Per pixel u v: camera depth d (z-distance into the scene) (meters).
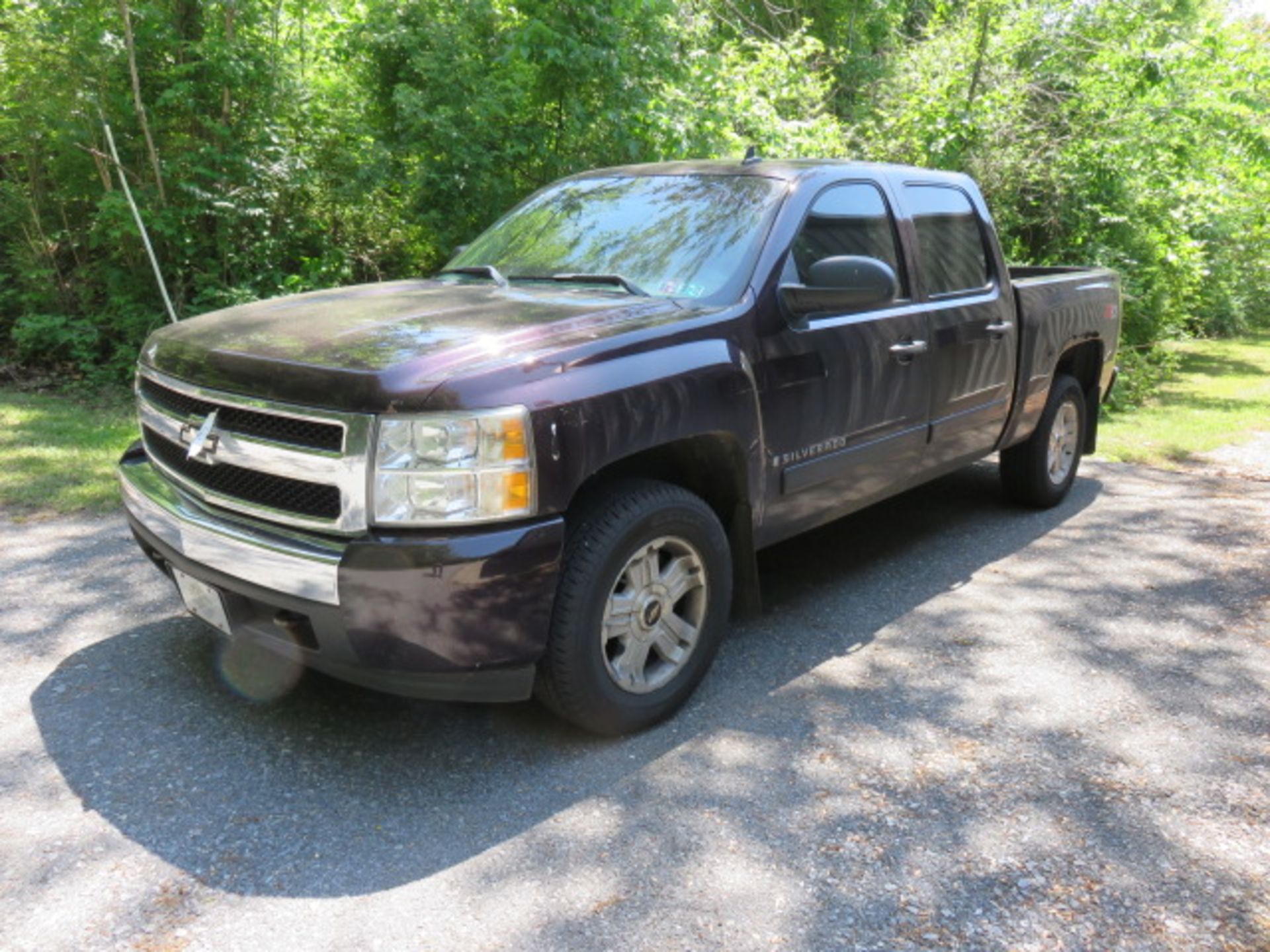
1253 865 2.64
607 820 2.81
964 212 5.03
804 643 4.03
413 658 2.75
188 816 2.78
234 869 2.57
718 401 3.34
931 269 4.65
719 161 4.43
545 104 9.05
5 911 2.39
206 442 3.05
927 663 3.86
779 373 3.64
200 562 3.04
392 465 2.70
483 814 2.83
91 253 9.62
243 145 8.87
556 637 2.97
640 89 8.84
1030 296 5.32
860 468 4.17
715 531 3.39
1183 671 3.82
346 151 9.33
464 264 4.39
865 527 5.64
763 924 2.40
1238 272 14.84
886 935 2.37
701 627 3.43
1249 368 13.46
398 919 2.39
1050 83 11.36
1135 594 4.64
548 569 2.85
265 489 2.96
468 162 8.56
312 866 2.58
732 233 3.84
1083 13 11.19
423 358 2.83
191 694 3.47
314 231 9.51
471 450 2.71
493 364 2.83
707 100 9.35
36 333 8.85
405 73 9.42
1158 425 9.04
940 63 11.58
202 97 8.81
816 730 3.33
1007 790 2.99
